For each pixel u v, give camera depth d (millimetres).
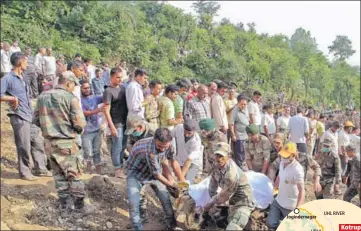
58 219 4859
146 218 5234
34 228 4605
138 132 5492
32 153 5961
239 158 7422
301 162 6008
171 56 39844
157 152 4738
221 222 5375
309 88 67562
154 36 41469
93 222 4984
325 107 61125
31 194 5316
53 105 4805
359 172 7086
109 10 35562
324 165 6844
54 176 4984
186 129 5531
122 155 6363
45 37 27078
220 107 7090
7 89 5410
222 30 53469
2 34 24734
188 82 7258
